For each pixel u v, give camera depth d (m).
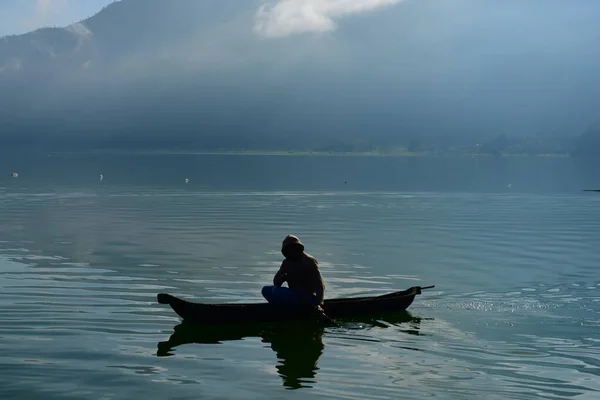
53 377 8.87
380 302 12.88
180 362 9.68
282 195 46.97
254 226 27.33
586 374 9.26
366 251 20.86
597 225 28.50
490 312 12.98
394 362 9.79
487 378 9.07
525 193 50.06
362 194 48.34
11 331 11.07
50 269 16.91
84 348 10.22
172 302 11.61
